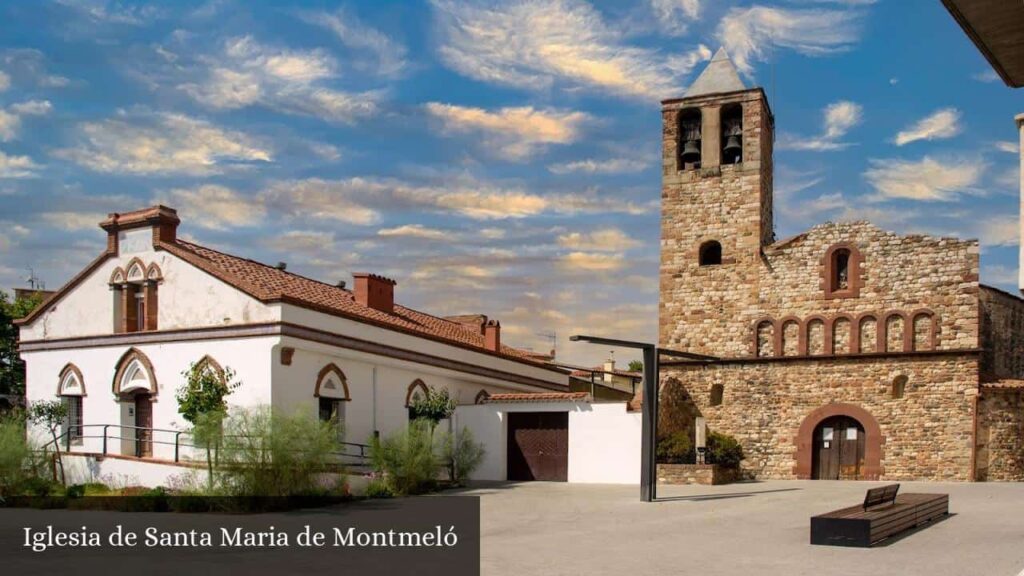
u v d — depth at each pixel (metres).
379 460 28.17
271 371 26.56
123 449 29.25
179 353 28.38
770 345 35.09
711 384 35.56
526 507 24.08
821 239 34.75
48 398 31.31
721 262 36.28
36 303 42.31
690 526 19.83
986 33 8.65
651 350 26.06
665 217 37.38
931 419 32.00
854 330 33.75
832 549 15.80
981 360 33.66
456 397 36.22
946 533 17.39
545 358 47.19
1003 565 13.73
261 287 27.33
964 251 32.44
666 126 37.94
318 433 23.84
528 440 34.28
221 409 24.77
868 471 32.66
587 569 14.41
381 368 31.62
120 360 29.61
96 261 30.69
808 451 33.56
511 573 14.16
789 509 22.86
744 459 34.53
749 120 36.62
